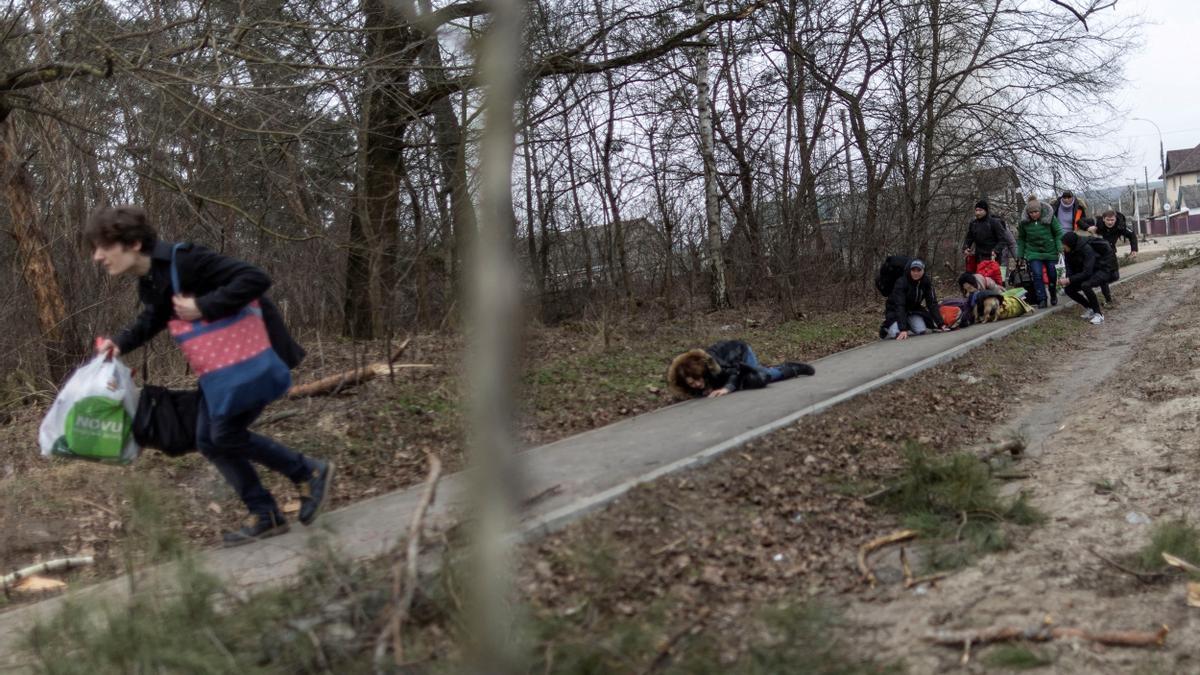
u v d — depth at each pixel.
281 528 5.04
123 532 5.59
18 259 10.53
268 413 7.62
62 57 8.69
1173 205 87.31
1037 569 4.38
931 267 18.69
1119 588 4.14
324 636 3.39
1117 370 9.21
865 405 7.45
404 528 4.82
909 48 18.53
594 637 3.44
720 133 17.06
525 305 3.45
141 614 3.47
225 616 3.53
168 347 9.52
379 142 10.74
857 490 5.44
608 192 15.01
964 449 6.55
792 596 4.07
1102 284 13.13
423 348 9.59
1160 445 6.14
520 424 4.24
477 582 3.26
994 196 20.97
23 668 3.57
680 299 15.50
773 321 14.30
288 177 10.27
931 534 4.80
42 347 10.04
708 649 3.47
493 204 2.70
